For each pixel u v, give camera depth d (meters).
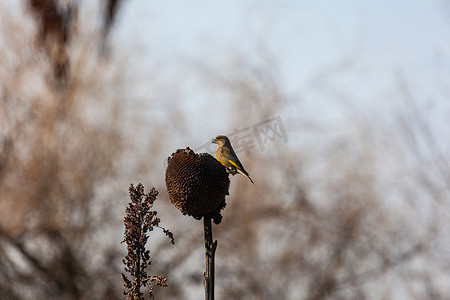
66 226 17.88
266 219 20.12
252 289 19.70
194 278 19.31
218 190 4.53
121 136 18.09
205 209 4.49
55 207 17.55
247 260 19.66
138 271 4.56
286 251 20.34
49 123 17.45
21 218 17.36
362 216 20.39
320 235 20.70
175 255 19.05
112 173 17.97
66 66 17.89
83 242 18.50
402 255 19.39
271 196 20.20
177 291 18.91
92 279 18.55
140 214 4.61
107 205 18.30
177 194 4.47
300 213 20.47
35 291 18.42
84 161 17.70
